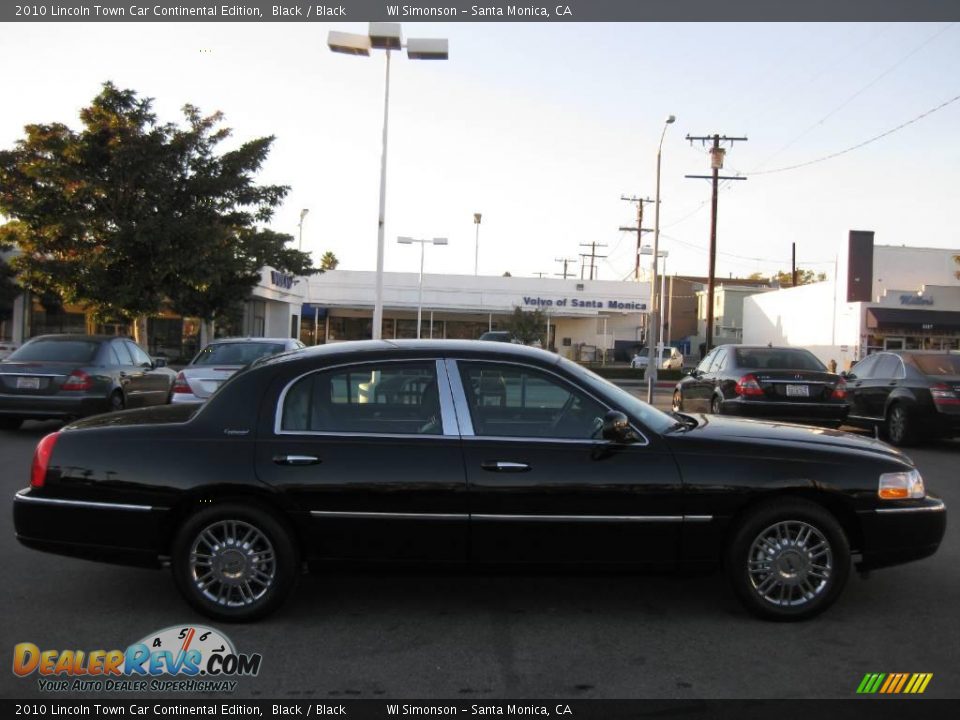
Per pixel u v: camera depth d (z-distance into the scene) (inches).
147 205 804.0
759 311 1975.9
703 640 179.2
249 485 182.9
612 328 2378.2
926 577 227.9
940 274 1563.7
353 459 184.1
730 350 522.6
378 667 164.4
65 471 187.9
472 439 186.7
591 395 193.9
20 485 337.7
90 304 822.5
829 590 188.2
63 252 814.5
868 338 1491.1
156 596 206.1
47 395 467.5
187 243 804.6
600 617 193.5
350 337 2290.8
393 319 2305.6
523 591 212.8
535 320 1963.6
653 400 868.0
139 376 537.0
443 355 195.5
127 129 796.6
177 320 1256.2
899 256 1556.3
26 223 778.8
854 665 166.4
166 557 189.3
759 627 187.2
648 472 185.5
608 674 161.5
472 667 164.6
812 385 473.4
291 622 188.7
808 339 1723.7
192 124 842.2
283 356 202.4
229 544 185.2
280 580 184.9
